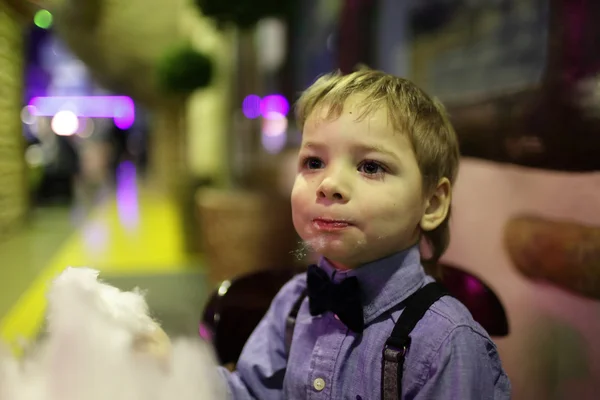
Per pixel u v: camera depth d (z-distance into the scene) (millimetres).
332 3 2895
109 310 461
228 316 978
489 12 1509
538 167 1219
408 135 682
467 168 1551
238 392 794
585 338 1099
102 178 10492
